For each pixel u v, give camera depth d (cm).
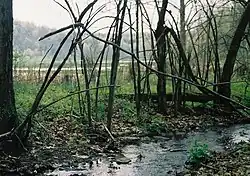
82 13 946
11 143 968
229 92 1753
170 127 1393
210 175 796
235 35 1784
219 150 1061
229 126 1488
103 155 1016
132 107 1567
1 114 963
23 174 840
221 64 2328
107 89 1745
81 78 1956
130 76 2088
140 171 888
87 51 1816
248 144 1064
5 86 975
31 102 1472
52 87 1880
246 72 2188
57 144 1076
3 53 969
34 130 1115
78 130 1221
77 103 1540
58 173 859
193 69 2180
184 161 971
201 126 1462
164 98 1598
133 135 1252
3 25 966
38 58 2205
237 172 785
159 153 1055
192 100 1708
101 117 1370
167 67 1892
